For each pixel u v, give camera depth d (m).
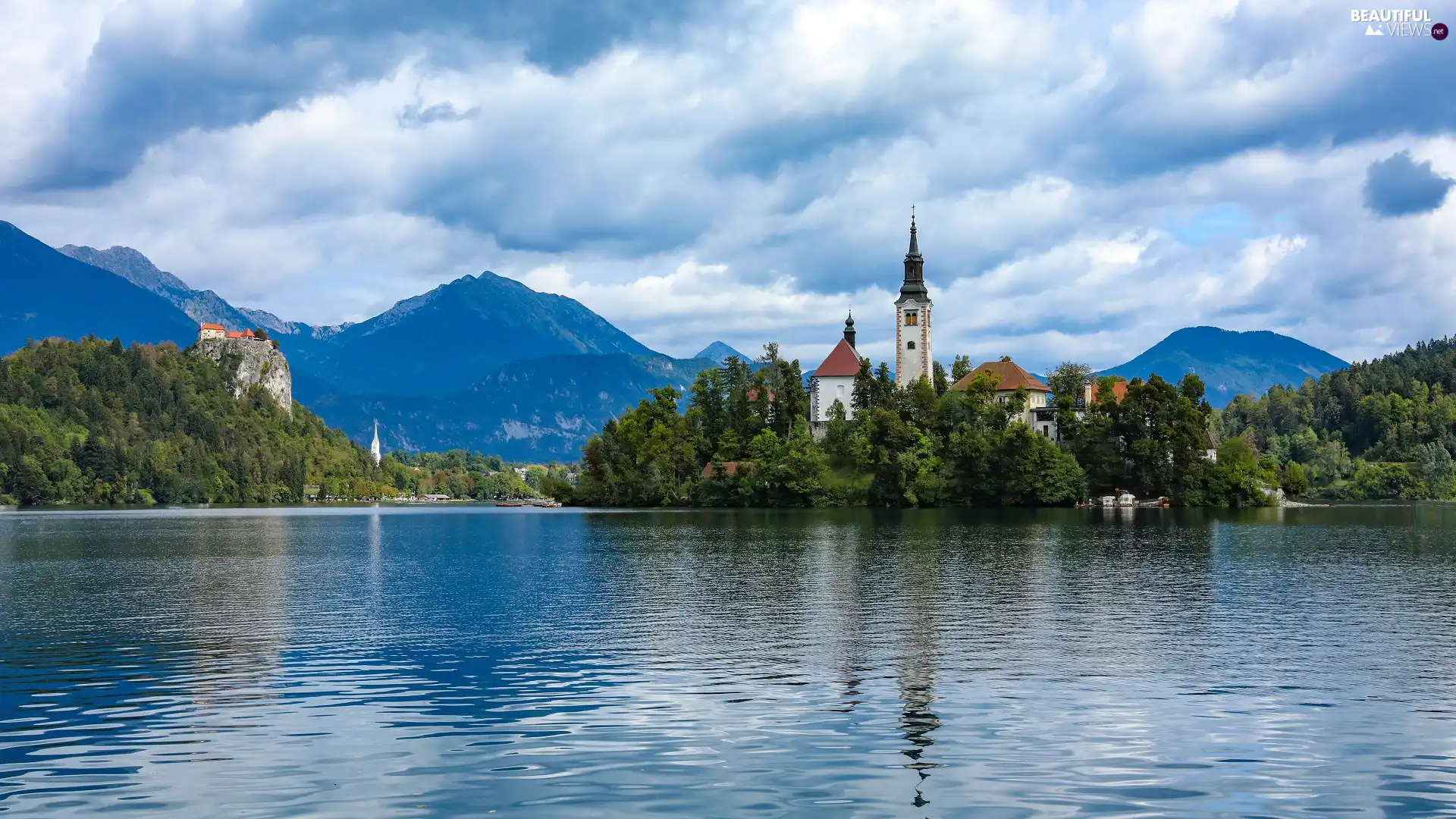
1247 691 39.66
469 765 30.95
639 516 193.75
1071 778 29.77
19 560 102.38
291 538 143.50
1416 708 37.16
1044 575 78.94
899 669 43.78
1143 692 39.41
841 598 66.12
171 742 33.31
